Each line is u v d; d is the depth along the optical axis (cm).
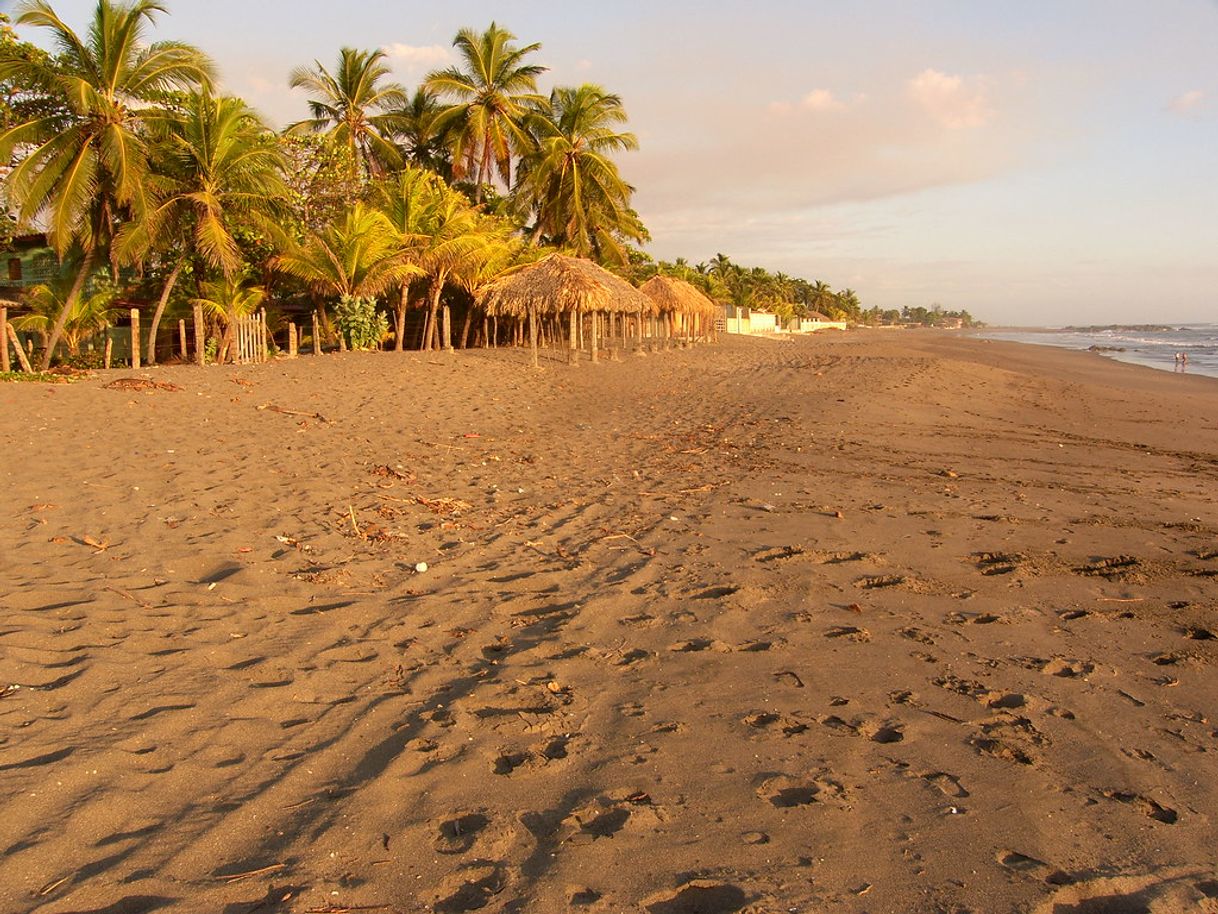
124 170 1773
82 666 384
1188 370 3912
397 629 465
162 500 708
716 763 334
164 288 2153
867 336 9269
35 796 282
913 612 519
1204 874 273
